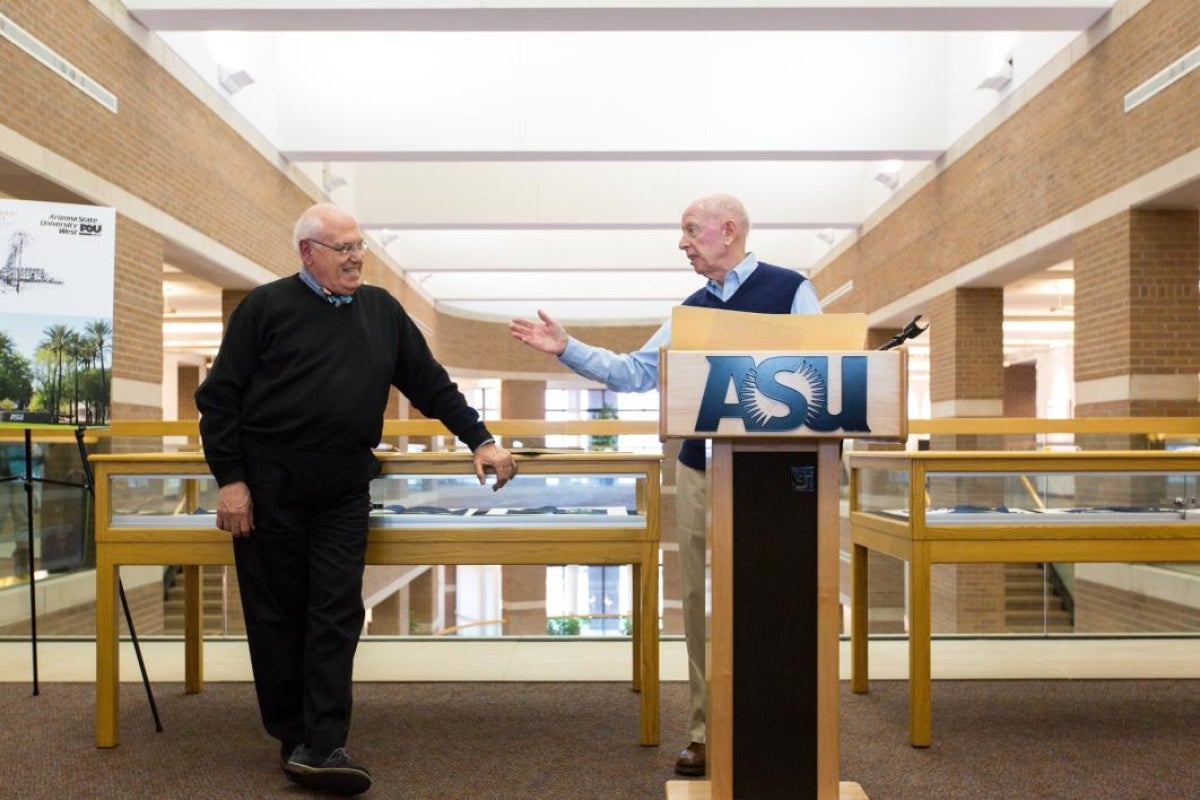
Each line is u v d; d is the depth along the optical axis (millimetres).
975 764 2533
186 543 2752
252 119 9312
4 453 5172
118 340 6691
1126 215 7051
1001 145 9211
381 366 2549
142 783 2398
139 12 6863
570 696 3234
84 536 5129
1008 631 4113
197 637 3301
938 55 10164
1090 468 2773
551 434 4512
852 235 14367
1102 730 2834
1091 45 7500
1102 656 3777
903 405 1884
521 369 22000
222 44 8633
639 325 22031
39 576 4961
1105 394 7336
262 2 6688
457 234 15938
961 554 2740
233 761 2574
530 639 4078
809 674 1967
